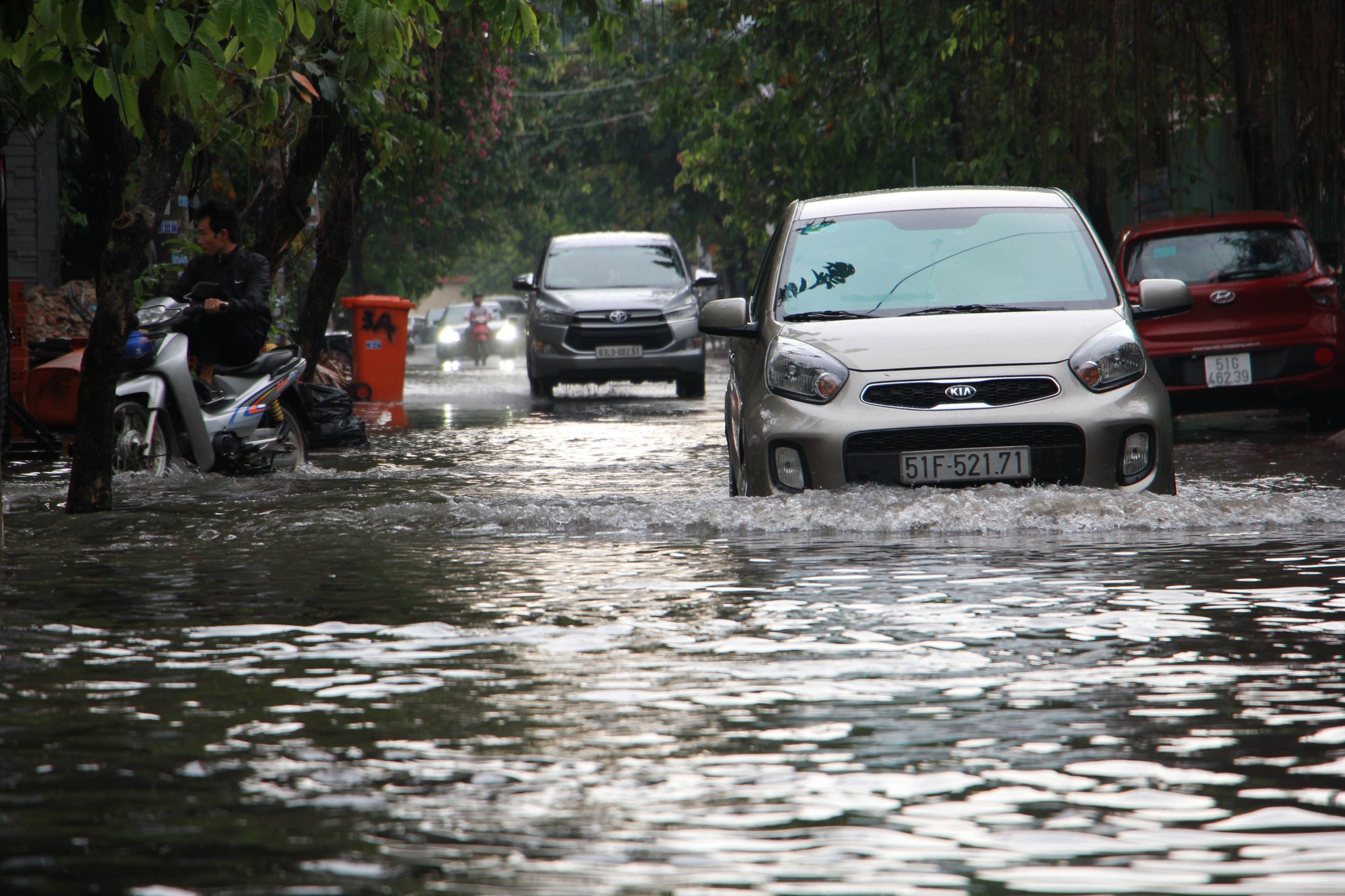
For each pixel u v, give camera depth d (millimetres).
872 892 5965
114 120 21312
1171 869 6211
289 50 27734
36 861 6352
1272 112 41062
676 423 39438
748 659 10203
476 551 15766
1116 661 10094
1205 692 9211
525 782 7453
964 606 12125
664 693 9258
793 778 7484
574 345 54406
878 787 7320
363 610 12242
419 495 21766
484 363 118375
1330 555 14688
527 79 93500
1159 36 39969
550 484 23797
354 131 38062
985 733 8273
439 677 9766
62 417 28234
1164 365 32812
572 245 59000
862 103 60750
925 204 21391
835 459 17891
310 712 8852
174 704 9062
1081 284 20062
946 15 52906
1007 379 17969
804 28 62375
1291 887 6008
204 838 6637
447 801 7152
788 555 15086
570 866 6266
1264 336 32531
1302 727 8375
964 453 17859
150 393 24266
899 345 18422
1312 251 33375
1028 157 48719
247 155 37094
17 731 8453
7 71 24547
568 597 12789
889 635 11016
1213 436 32375
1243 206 55156
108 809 7051
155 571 14508
